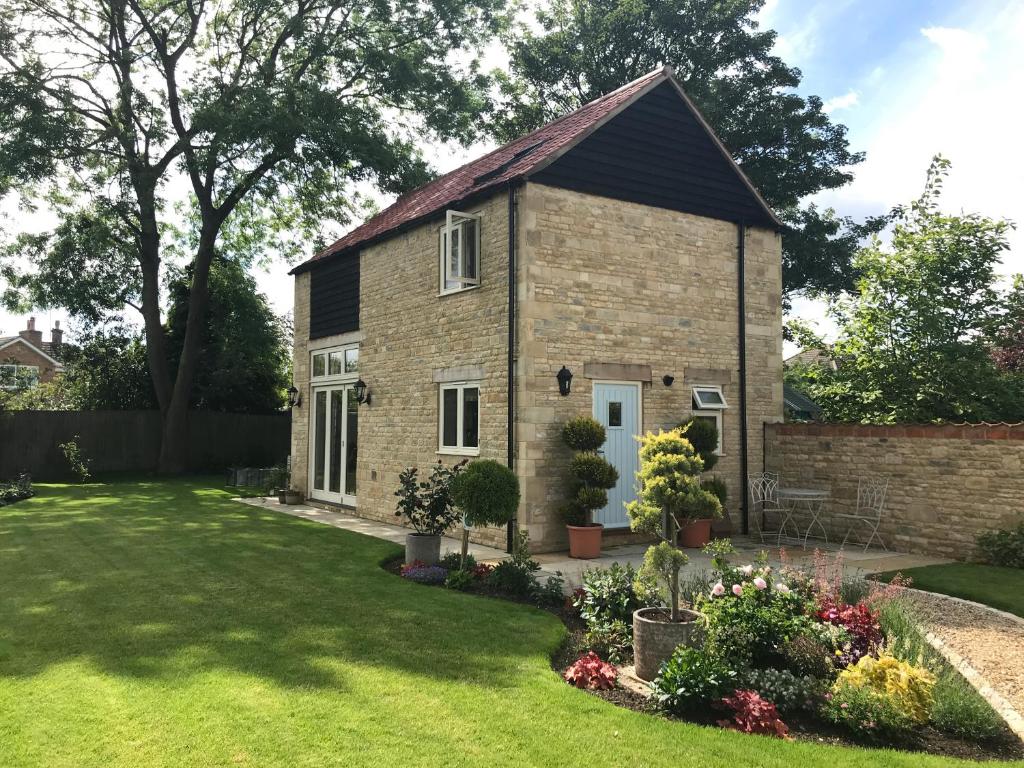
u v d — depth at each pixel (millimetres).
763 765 4012
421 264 13430
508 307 11102
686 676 4848
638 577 6297
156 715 4488
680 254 12492
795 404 23156
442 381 12594
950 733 4637
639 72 27844
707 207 12859
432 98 23625
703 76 26953
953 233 13594
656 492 5738
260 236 28625
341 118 20406
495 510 8602
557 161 11234
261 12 22531
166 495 18391
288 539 11570
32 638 6137
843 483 11891
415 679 5188
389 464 14086
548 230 11062
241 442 26594
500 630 6453
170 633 6305
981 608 7570
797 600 5809
